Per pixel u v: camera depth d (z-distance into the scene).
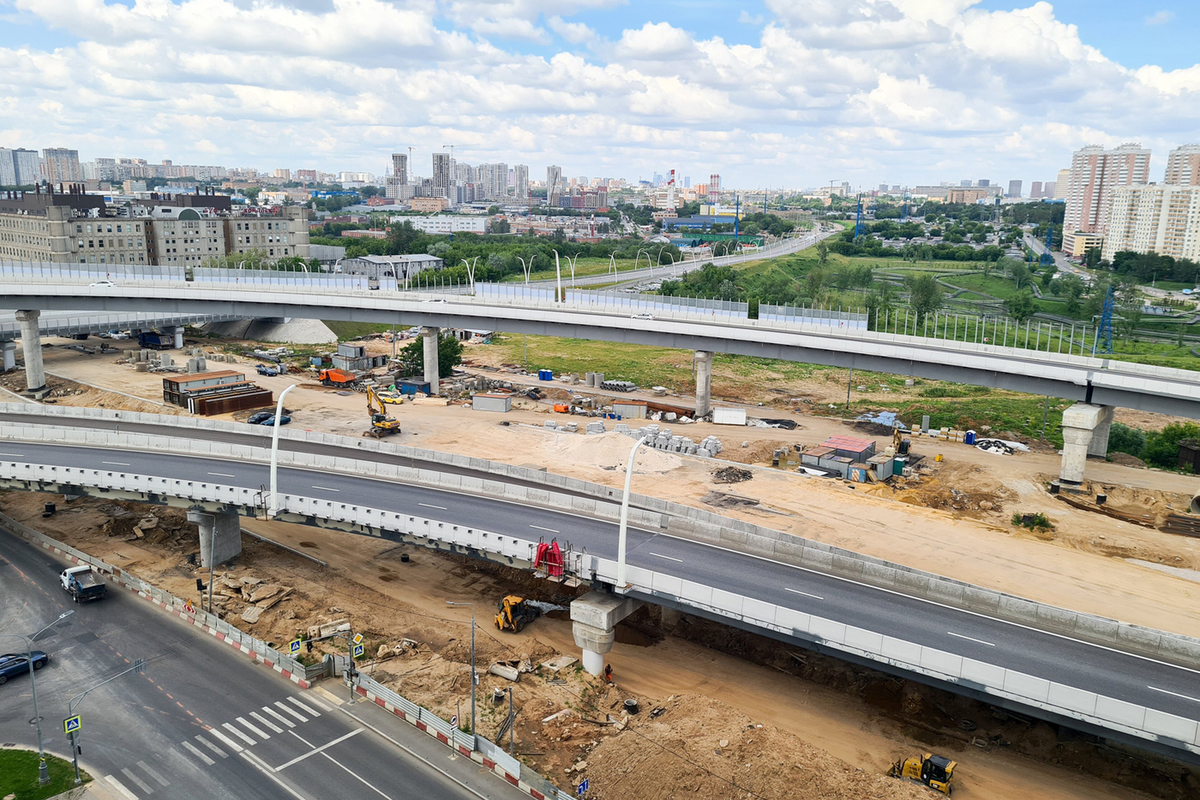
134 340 171.62
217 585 70.25
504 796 45.72
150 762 47.91
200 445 82.75
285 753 48.97
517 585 73.12
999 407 134.12
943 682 46.66
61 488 74.44
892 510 87.94
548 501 72.50
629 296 143.75
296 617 65.69
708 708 53.75
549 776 47.97
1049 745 52.25
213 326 190.12
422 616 66.69
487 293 149.75
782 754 48.19
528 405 130.50
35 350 128.38
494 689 56.12
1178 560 77.00
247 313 135.62
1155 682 46.81
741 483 94.81
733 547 64.75
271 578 72.00
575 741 51.12
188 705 53.44
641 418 124.12
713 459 103.50
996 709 55.91
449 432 112.69
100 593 67.12
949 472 99.50
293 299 134.00
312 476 77.06
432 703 54.59
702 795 44.81
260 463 80.19
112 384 132.50
